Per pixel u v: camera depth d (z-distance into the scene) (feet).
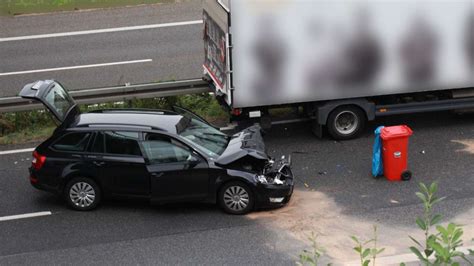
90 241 37.19
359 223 38.01
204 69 53.21
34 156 40.22
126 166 38.86
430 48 48.11
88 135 39.45
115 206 40.91
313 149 48.24
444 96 50.98
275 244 36.09
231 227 37.99
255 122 48.88
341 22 46.29
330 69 47.14
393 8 46.80
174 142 38.81
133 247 36.37
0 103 51.57
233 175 38.58
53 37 73.36
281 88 46.88
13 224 39.45
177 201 39.19
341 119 48.98
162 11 78.95
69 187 39.88
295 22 45.60
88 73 64.80
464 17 47.93
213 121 53.93
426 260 14.75
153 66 65.67
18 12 79.82
